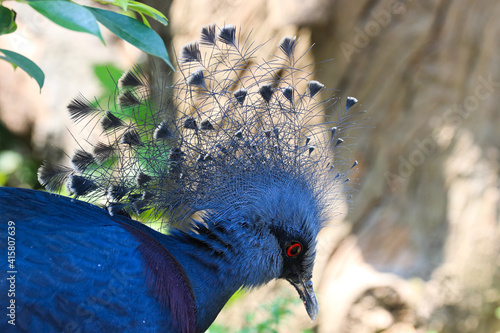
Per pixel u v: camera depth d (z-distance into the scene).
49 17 2.74
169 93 5.21
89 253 4.43
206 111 5.36
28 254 4.22
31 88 13.30
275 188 5.61
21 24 12.20
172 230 5.46
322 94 10.22
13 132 14.02
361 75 10.80
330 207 6.26
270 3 10.07
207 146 5.32
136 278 4.55
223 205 5.42
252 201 5.50
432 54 10.83
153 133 5.09
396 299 10.73
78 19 2.74
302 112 6.21
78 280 4.30
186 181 5.30
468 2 10.65
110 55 12.05
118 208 5.03
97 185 5.03
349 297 10.77
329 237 11.34
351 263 11.16
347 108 5.99
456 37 10.79
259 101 5.67
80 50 12.15
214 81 5.77
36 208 4.56
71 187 4.94
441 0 10.62
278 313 8.37
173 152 5.19
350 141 10.98
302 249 5.82
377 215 11.34
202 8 10.62
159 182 5.21
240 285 5.59
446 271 10.98
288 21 9.97
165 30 11.18
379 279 10.80
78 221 4.62
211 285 5.36
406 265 11.10
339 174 6.15
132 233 4.80
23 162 13.70
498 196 11.03
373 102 11.01
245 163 5.48
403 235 11.30
